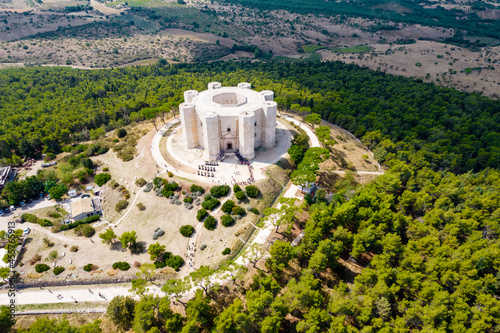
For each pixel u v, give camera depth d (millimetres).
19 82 199000
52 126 135625
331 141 108875
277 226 83125
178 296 66875
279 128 130625
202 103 110062
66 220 88250
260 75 199500
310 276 65562
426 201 89562
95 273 73125
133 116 141875
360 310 59000
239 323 56125
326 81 190250
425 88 186000
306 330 56594
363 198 82688
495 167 114562
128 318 62500
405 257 69688
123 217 89000
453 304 59906
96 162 111375
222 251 77188
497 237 79688
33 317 65312
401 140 131375
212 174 99750
